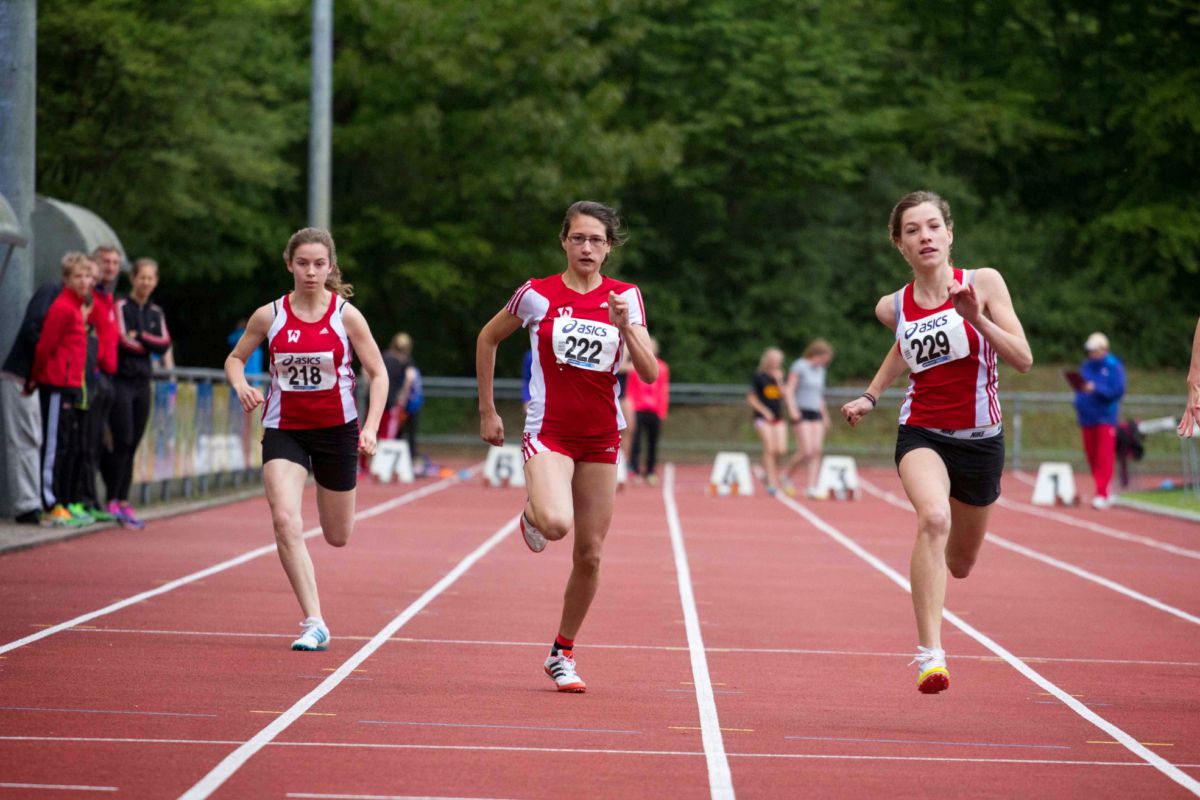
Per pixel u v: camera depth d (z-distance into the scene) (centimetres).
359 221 10575
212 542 3997
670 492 6975
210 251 10069
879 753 1748
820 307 11675
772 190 11588
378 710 1911
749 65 11019
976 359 1958
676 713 1964
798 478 8350
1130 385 11281
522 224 10656
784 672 2325
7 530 3878
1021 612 3142
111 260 4041
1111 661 2523
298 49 10700
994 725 1941
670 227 12038
